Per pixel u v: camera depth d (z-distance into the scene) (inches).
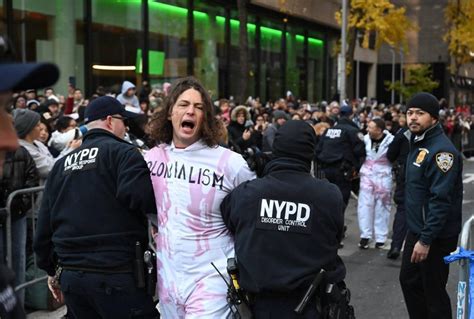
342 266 116.4
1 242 183.5
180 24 786.2
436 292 165.8
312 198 112.0
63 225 125.7
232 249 121.3
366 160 322.3
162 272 123.1
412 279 172.1
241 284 112.2
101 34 660.1
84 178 125.2
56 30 607.8
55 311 209.5
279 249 110.2
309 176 115.7
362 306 222.8
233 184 121.0
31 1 578.9
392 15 791.7
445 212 158.1
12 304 52.6
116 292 122.4
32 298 209.0
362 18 780.0
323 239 111.4
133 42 706.8
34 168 194.4
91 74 645.9
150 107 444.5
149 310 127.3
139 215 126.6
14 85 44.1
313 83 1189.7
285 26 1064.2
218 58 869.2
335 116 542.9
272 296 111.0
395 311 217.0
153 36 737.6
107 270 122.0
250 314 113.2
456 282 250.2
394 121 570.9
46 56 597.3
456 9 1175.6
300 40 1125.7
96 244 122.8
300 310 108.8
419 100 163.9
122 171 122.8
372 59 1646.2
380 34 808.9
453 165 159.3
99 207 123.4
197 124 121.7
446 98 1660.9
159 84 748.0
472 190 548.1
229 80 895.1
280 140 115.9
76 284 123.4
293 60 1103.0
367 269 275.4
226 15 880.3
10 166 186.9
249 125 392.5
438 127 165.5
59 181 128.5
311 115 561.0
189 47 804.0
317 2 1101.1
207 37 841.5
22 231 193.3
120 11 685.9
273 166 116.2
